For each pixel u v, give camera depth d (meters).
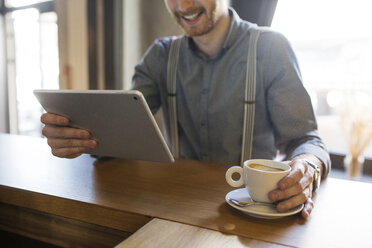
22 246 0.83
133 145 0.78
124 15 2.40
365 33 1.94
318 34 1.96
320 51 2.08
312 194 0.73
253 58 1.14
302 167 0.66
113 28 2.42
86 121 0.77
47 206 0.71
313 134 0.97
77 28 2.78
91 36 2.52
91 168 0.94
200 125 1.25
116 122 0.73
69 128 0.82
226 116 1.19
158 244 0.49
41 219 0.77
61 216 0.73
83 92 0.70
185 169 0.93
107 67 2.50
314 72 2.13
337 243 0.51
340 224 0.58
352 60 2.01
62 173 0.88
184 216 0.60
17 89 3.83
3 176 0.85
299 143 0.96
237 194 0.69
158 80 1.34
